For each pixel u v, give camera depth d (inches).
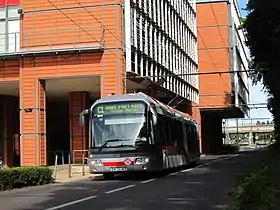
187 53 2199.8
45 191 685.9
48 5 1298.0
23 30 1306.6
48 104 1966.0
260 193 384.5
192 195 597.6
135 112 877.2
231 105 2593.5
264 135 5910.4
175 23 1946.4
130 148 856.9
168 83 1786.4
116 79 1245.7
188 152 1228.5
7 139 1672.0
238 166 1242.0
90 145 880.9
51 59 1280.8
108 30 1259.8
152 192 635.5
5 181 724.7
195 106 2448.3
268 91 1359.5
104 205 506.3
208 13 2650.1
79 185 778.8
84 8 1277.1
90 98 1742.1
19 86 1323.8
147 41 1499.8
